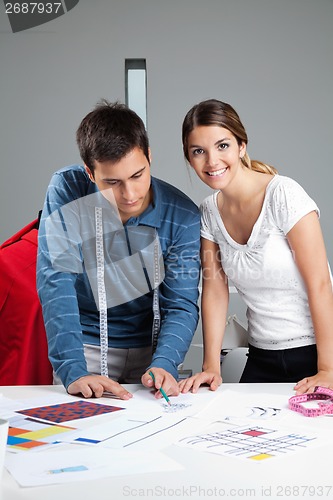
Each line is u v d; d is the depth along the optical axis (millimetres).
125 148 1568
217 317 1962
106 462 1017
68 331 1684
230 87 5523
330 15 5535
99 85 5480
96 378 1584
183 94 5508
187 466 997
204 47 5516
